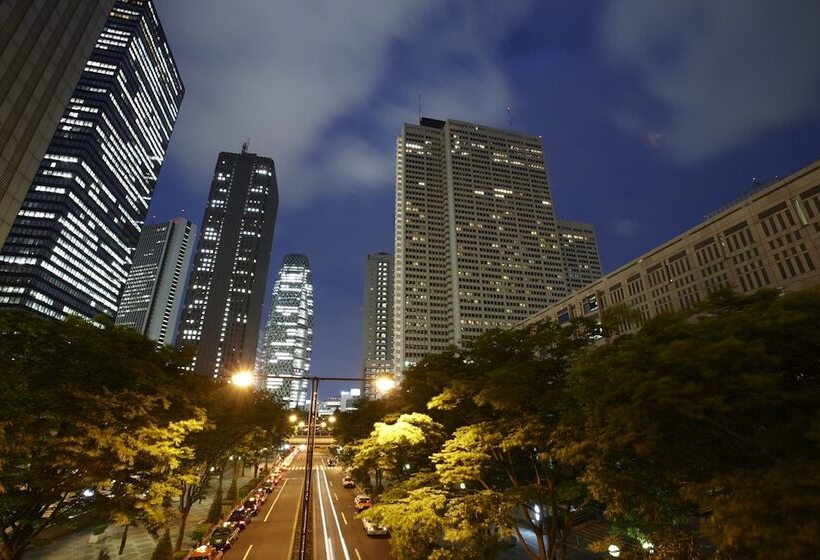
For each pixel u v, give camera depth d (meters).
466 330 194.38
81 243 167.00
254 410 42.09
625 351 11.77
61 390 14.96
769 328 9.02
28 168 53.97
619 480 12.62
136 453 15.66
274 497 61.94
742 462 10.45
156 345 20.77
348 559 32.47
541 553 18.55
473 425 19.30
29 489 15.13
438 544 21.89
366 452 25.14
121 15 196.62
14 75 50.94
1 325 14.90
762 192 65.81
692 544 12.15
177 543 32.09
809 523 7.19
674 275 76.75
